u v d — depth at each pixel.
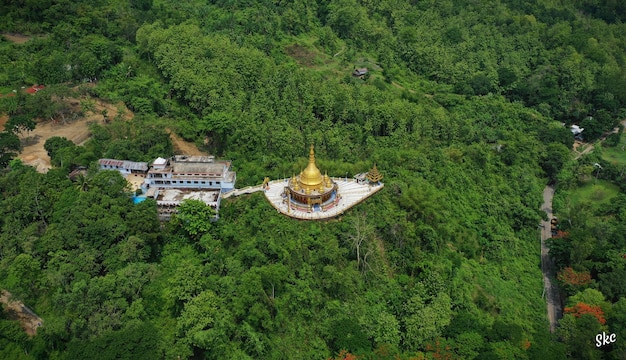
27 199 159.12
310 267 154.75
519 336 149.25
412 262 166.38
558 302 184.00
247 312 138.62
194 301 132.62
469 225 196.12
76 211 156.25
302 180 171.50
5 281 139.88
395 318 149.88
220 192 176.25
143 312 133.00
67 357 121.75
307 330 145.25
